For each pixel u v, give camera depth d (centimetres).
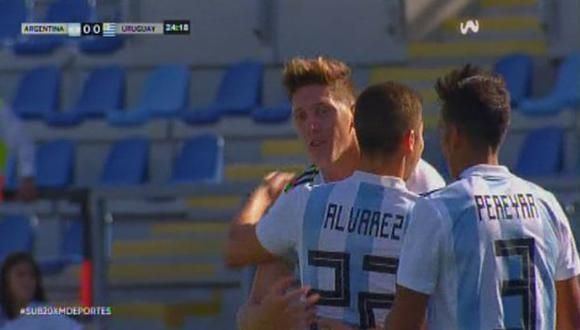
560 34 3569
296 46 3378
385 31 3434
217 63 3500
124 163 3528
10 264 2314
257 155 3466
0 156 3092
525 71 3491
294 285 1227
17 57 3784
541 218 1150
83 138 3647
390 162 1177
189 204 3184
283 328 1182
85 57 3762
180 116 3575
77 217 3241
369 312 1159
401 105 1176
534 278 1133
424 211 1126
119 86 3709
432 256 1118
